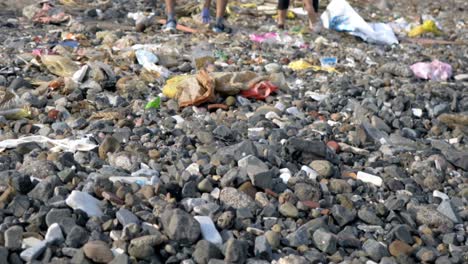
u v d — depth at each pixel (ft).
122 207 11.69
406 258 11.41
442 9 47.39
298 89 22.21
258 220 12.14
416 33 37.17
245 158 13.96
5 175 12.29
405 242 12.09
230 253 10.60
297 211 12.51
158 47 25.16
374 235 12.33
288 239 11.58
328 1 42.70
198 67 23.32
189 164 14.21
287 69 24.81
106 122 16.78
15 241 10.35
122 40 26.58
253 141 16.01
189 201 12.23
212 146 15.43
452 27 41.06
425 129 19.81
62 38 27.22
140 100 19.10
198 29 31.65
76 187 12.35
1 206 11.34
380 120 19.21
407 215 13.02
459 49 33.96
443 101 22.31
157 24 32.24
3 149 14.16
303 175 14.20
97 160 13.93
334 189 13.97
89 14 32.76
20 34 27.58
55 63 20.90
